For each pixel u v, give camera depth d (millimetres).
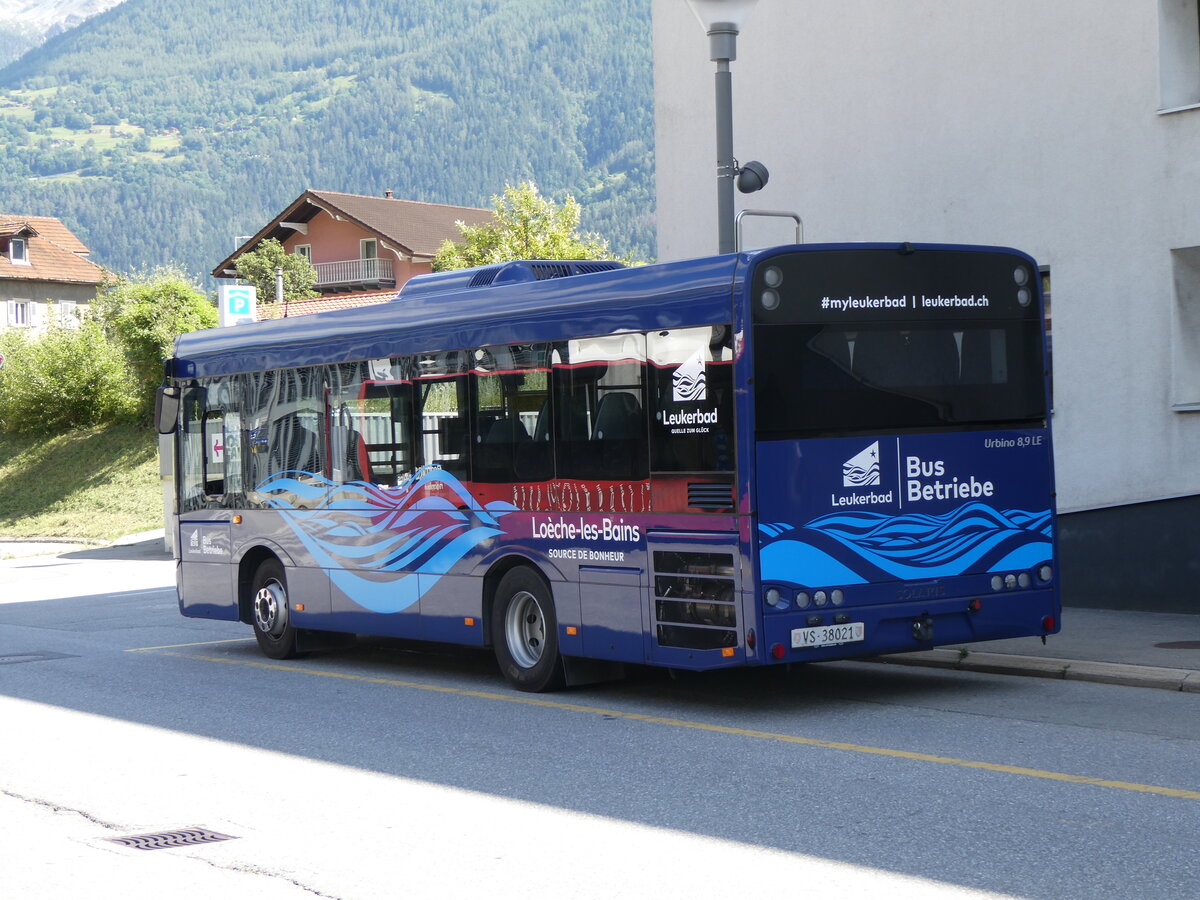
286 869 6297
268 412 13727
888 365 9648
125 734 9875
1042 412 10266
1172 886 5582
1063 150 14602
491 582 11414
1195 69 13828
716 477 9344
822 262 9445
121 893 6020
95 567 29469
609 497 10148
